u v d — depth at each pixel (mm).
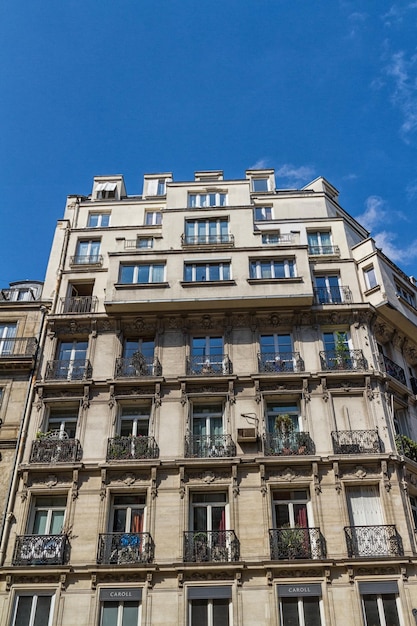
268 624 19984
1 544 22031
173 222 31188
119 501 23328
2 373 26938
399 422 26875
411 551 21406
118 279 28625
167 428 24578
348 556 21234
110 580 21094
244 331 27281
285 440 24000
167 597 20672
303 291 27391
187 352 26719
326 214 33719
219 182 33344
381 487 22828
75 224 33844
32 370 26891
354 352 26453
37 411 25453
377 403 25078
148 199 35031
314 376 25641
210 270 28875
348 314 27672
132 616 20625
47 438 24484
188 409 25156
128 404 25719
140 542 21859
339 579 20844
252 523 22141
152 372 26172
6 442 24750
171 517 22375
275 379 25562
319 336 27062
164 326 27625
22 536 22047
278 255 29000
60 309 28547
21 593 21016
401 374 27766
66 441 24328
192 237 30562
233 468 23203
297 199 34469
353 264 29719
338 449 23688
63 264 30844
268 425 25047
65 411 25891
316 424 24547
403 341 29500
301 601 20609
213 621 20375
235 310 27688
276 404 25688
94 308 28562
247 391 25484
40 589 21000
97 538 22047
